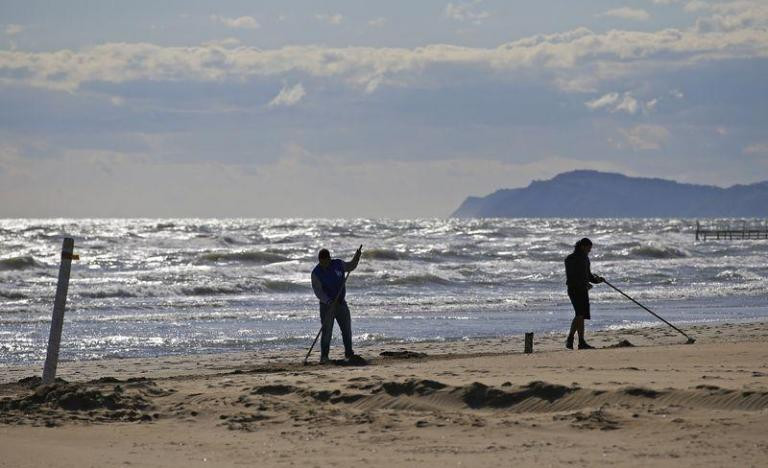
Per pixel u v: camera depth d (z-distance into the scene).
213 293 107.44
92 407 28.50
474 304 92.50
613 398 25.86
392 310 85.31
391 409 26.77
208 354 54.50
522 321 75.69
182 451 22.39
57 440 24.05
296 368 42.12
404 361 44.41
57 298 35.72
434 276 124.56
